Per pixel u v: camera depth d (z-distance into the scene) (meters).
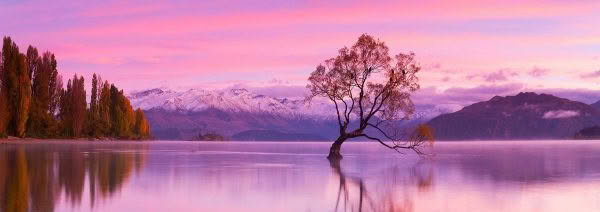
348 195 22.81
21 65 105.69
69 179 28.75
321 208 19.34
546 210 18.84
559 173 33.81
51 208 18.64
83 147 85.19
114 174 32.34
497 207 19.39
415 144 57.53
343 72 54.38
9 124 105.88
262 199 21.58
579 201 20.94
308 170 37.16
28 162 42.44
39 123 117.25
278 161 49.66
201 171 35.59
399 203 20.45
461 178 30.34
